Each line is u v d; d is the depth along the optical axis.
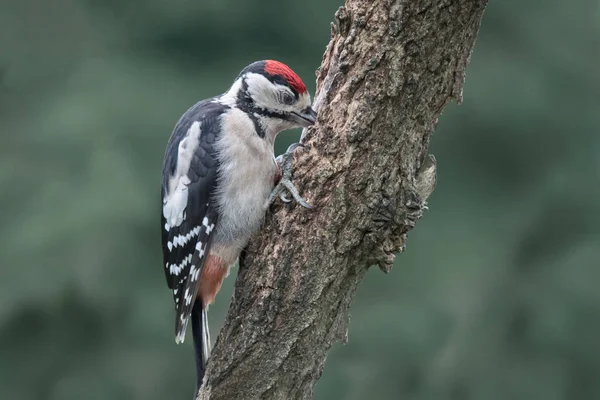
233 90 7.75
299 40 16.94
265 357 6.71
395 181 6.33
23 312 14.29
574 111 15.91
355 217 6.40
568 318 14.94
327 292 6.55
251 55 16.84
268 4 16.73
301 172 6.57
